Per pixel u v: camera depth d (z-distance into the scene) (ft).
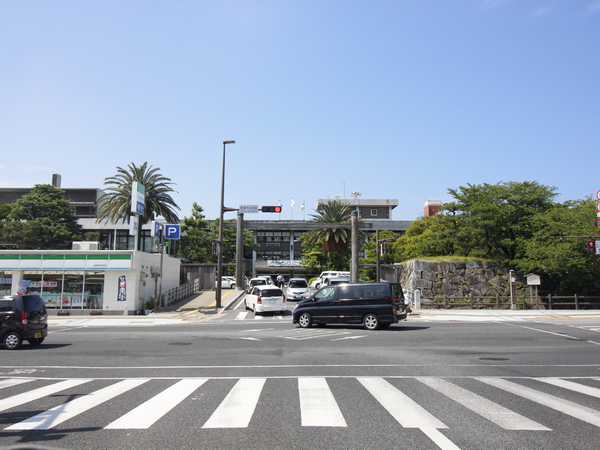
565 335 58.03
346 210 184.75
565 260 104.22
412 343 50.31
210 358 40.81
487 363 37.52
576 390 27.50
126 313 96.32
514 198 122.42
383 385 28.81
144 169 156.87
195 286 139.54
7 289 97.30
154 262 110.83
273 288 93.25
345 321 65.31
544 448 17.21
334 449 17.12
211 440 18.19
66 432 19.31
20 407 23.72
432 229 143.23
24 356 42.83
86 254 97.66
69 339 57.06
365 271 168.55
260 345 49.55
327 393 26.53
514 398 25.38
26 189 225.56
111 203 153.48
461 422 20.66
